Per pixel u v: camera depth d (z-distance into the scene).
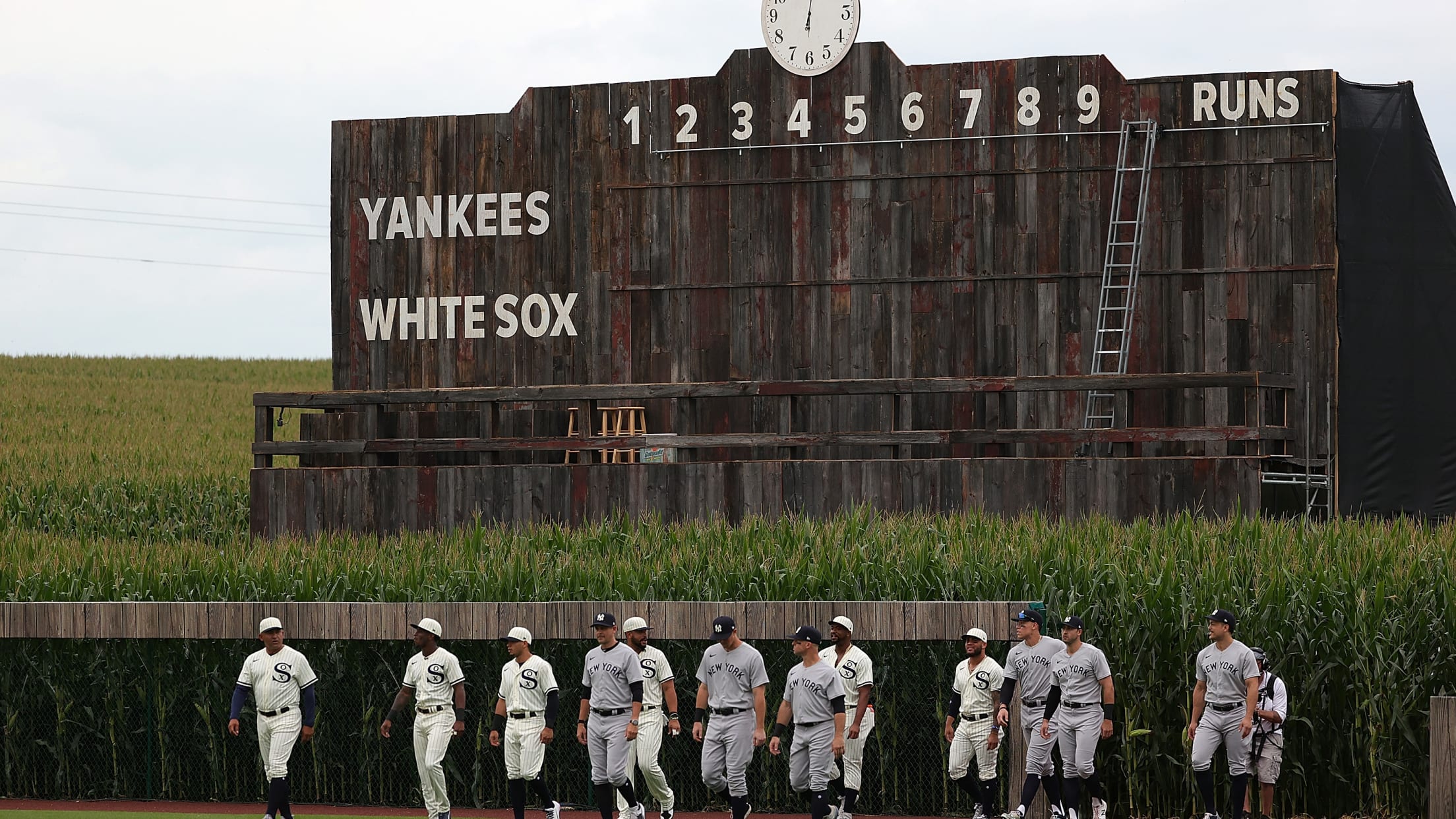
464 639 64.75
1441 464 89.75
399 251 101.50
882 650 63.94
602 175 99.12
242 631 65.81
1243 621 62.66
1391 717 61.44
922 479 87.75
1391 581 63.72
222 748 68.38
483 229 100.56
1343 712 62.25
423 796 56.97
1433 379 90.12
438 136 101.25
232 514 155.00
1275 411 90.62
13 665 69.50
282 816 57.44
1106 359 92.88
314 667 67.62
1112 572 64.94
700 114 97.94
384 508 94.56
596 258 99.12
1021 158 94.06
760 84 97.31
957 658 63.19
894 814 63.62
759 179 97.12
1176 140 92.62
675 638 63.22
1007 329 94.00
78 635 66.81
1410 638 62.41
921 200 95.25
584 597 70.44
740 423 97.31
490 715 65.75
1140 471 85.00
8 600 75.06
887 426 95.00
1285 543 70.88
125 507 155.50
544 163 99.88
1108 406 92.69
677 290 98.00
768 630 62.50
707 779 53.66
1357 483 90.38
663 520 90.62
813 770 52.47
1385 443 90.25
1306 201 91.19
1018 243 94.00
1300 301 91.00
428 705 56.38
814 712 52.78
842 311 96.00
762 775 63.94
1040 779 56.19
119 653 69.00
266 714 56.72
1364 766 61.97
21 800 68.88
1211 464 84.12
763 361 96.81
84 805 67.25
